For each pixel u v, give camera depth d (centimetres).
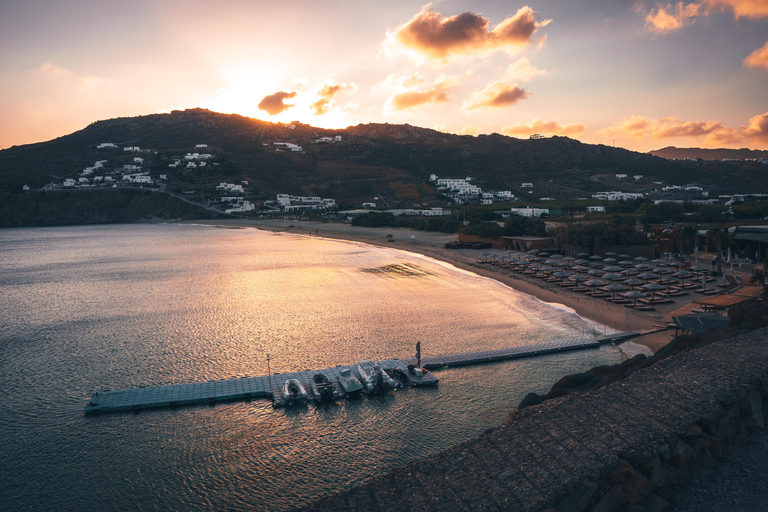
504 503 902
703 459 1044
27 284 8188
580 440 1080
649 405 1203
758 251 7962
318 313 5716
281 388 3503
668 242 8788
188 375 3838
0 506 2256
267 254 12025
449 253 10919
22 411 3228
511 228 11450
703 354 1511
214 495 2323
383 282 7694
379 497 967
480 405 3225
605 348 4234
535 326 4950
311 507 954
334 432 2919
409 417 3086
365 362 3838
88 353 4397
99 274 9212
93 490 2370
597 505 925
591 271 7388
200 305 6297
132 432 2947
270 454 2681
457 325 5091
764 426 1190
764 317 2155
